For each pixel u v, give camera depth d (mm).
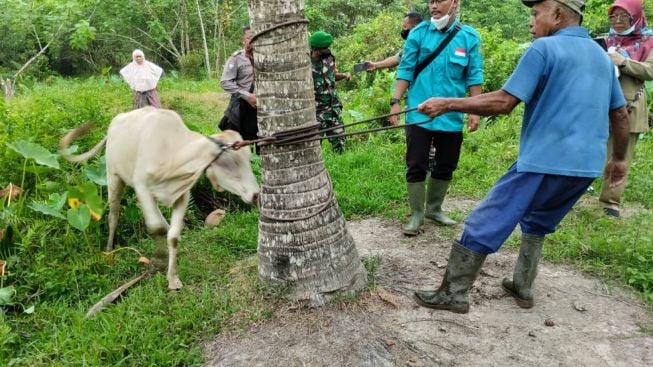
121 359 3207
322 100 7234
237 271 4098
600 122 3033
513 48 10453
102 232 4961
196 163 3668
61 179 5250
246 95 5602
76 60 26438
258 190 3682
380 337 3254
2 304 3717
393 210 5512
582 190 3174
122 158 4051
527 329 3348
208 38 26609
